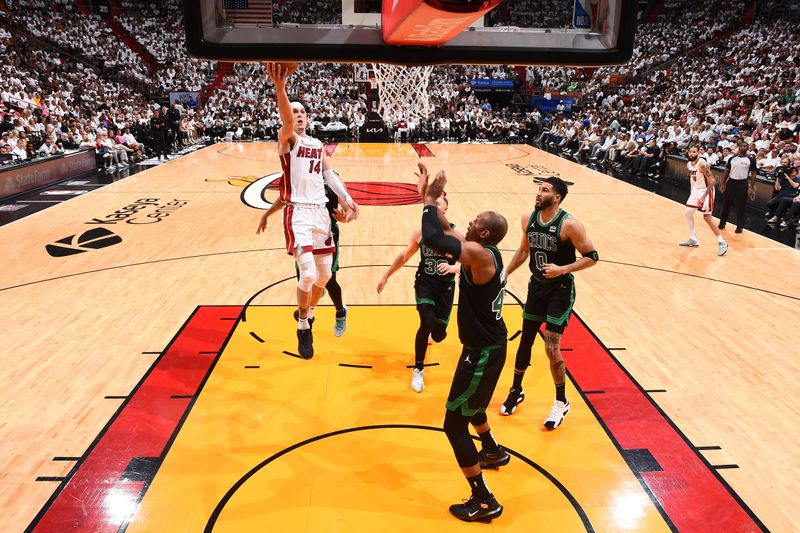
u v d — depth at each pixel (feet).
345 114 74.64
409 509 10.80
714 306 21.07
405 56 6.59
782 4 85.40
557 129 72.23
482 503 10.39
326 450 12.56
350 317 19.52
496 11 6.53
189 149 65.51
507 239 29.40
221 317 19.53
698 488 11.56
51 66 72.84
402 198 38.65
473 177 47.03
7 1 78.84
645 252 27.43
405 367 16.33
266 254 26.40
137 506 10.84
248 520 10.47
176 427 13.37
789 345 18.02
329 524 10.38
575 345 17.79
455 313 19.95
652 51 89.56
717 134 49.32
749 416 14.15
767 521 10.71
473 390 10.45
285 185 13.05
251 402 14.46
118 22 91.09
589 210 36.09
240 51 6.40
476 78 83.97
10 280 22.97
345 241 28.78
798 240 29.89
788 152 38.47
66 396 14.69
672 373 16.17
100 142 50.85
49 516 10.61
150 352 17.07
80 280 23.03
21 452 12.44
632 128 58.18
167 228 30.68
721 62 77.82
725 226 32.48
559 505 11.00
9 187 38.24
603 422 13.79
